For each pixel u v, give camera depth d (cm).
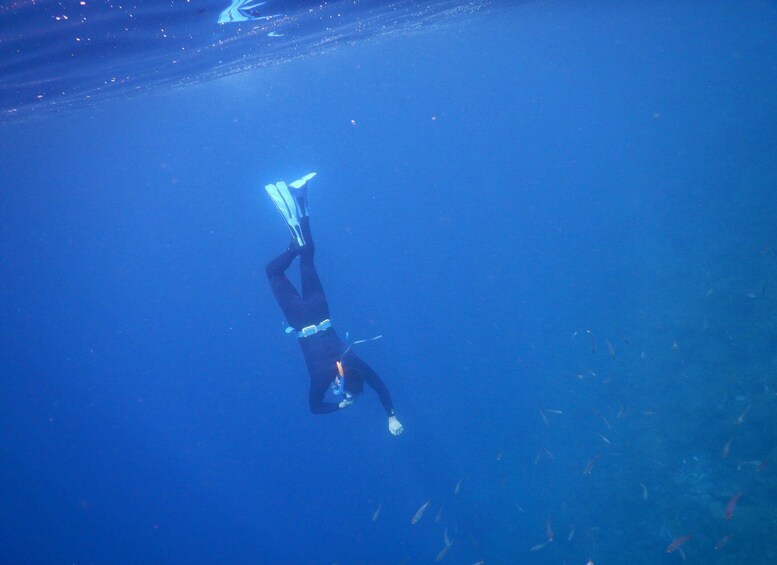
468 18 2712
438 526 1548
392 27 2214
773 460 980
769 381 1159
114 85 1631
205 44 1307
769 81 4609
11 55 914
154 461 4394
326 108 6656
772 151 2581
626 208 3017
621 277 2192
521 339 2283
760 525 900
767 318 1355
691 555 940
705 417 1185
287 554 1944
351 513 1916
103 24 870
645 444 1239
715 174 2697
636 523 1078
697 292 1698
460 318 3141
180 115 3466
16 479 4762
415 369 2725
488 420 1852
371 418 2458
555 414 1592
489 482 1562
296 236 807
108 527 3194
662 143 4059
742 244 1842
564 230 3378
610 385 1528
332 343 736
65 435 5959
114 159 4353
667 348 1507
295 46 1894
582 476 1303
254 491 2775
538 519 1298
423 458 1870
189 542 2530
